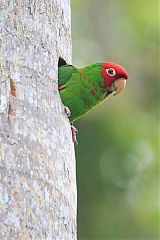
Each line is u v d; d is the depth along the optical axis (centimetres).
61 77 962
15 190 776
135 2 2358
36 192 789
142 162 2023
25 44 859
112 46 2338
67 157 859
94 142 1967
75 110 1005
